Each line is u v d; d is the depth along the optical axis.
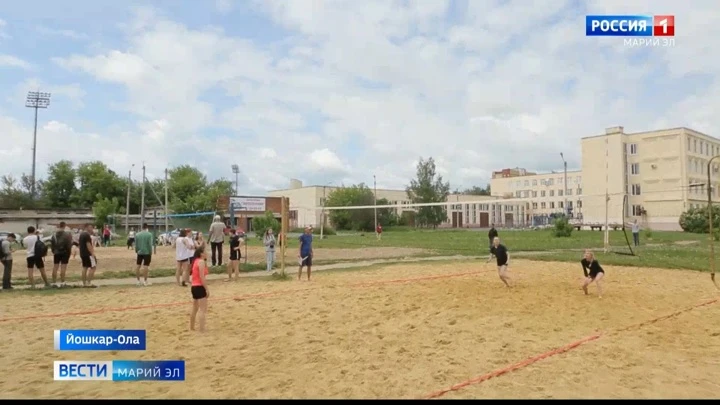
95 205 51.72
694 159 58.44
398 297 10.62
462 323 8.12
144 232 13.22
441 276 14.30
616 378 5.44
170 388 5.22
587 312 8.86
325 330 7.77
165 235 36.09
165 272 15.45
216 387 5.23
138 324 8.28
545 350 6.54
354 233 56.50
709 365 5.92
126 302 10.46
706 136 61.16
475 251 24.73
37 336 7.58
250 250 26.31
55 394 5.10
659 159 58.09
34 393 5.14
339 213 66.81
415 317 8.62
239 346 6.86
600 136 61.31
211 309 9.52
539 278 13.55
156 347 6.84
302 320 8.51
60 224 13.05
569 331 7.55
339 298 10.65
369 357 6.28
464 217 83.81
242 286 12.71
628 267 16.56
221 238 16.67
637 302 9.81
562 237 37.41
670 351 6.50
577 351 6.48
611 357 6.23
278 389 5.14
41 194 78.56
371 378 5.47
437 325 8.00
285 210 14.69
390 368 5.82
